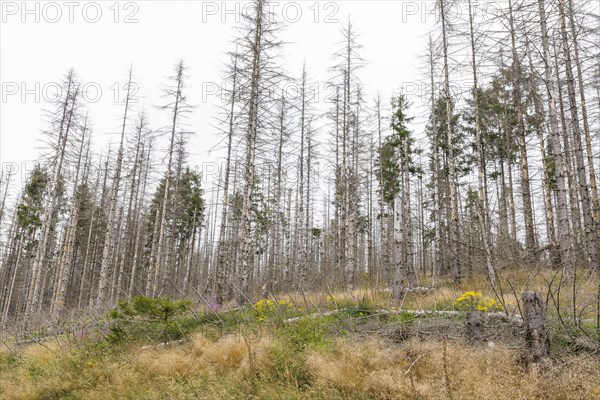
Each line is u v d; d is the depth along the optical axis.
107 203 32.75
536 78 9.33
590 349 5.25
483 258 7.61
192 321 9.55
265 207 31.70
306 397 5.18
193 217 31.98
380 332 7.07
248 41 15.02
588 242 11.00
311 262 19.14
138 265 33.78
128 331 9.23
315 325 7.88
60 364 7.88
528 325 5.32
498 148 21.77
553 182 20.06
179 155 26.45
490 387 4.47
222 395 5.47
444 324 6.86
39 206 26.84
